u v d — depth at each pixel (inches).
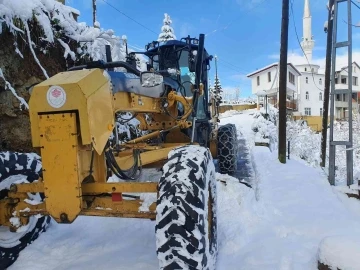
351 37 219.3
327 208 173.0
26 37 185.6
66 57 215.5
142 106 116.0
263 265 110.0
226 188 192.5
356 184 213.6
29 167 120.2
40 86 80.5
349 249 98.4
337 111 1588.3
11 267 109.4
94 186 87.6
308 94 1642.5
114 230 140.3
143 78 99.4
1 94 170.6
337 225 145.1
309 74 1635.1
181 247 74.2
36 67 192.4
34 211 99.7
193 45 191.2
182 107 164.2
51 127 79.7
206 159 90.0
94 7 697.6
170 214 75.5
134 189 86.5
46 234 129.2
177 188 77.9
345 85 1439.5
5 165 110.1
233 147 253.4
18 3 178.9
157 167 138.6
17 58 180.4
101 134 83.1
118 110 96.7
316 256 109.7
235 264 112.1
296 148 685.9
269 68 1405.0
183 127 155.9
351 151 222.4
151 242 127.3
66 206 80.7
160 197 78.5
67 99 78.4
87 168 85.8
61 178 80.5
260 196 197.9
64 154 79.7
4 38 172.9
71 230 137.6
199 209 77.5
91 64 97.9
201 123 211.6
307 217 157.2
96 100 81.7
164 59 197.0
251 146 453.4
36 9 193.8
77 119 79.3
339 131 917.8
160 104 136.1
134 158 110.3
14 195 100.5
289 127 772.6
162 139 170.9
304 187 218.5
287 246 123.7
